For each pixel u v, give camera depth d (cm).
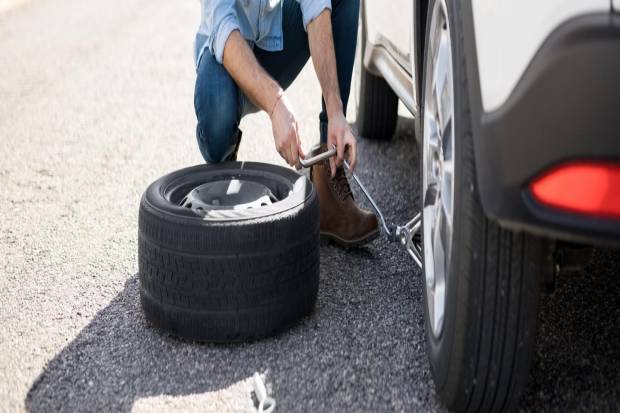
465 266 169
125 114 453
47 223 316
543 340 222
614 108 136
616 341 221
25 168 377
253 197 234
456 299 172
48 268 278
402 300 247
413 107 266
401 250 280
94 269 276
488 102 155
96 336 233
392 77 304
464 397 180
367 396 201
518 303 168
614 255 270
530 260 166
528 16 148
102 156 389
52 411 198
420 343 223
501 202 150
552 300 243
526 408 193
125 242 297
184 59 568
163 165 375
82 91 502
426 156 220
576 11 138
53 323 241
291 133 229
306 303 229
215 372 212
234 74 240
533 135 143
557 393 198
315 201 229
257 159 372
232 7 242
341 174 277
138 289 261
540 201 145
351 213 275
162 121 439
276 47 265
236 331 221
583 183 141
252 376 210
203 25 257
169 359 219
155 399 202
